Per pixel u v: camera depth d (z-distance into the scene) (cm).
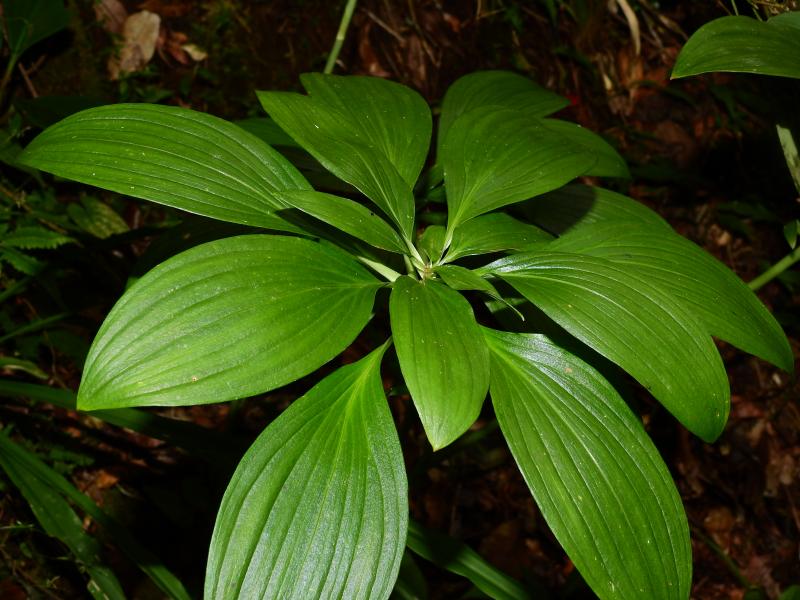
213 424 103
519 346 56
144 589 89
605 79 146
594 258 55
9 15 98
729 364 138
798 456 132
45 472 77
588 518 51
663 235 60
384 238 55
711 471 127
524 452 52
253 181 57
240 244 52
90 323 100
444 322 50
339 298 53
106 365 48
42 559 88
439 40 133
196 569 91
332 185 74
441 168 72
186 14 115
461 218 59
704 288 57
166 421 75
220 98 117
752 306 58
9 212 94
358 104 65
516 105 75
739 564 121
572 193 73
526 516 113
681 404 51
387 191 58
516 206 72
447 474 112
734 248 145
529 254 56
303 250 54
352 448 52
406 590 76
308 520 50
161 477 97
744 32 53
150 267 72
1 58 104
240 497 50
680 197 144
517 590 71
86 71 109
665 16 146
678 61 52
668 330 52
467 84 76
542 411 53
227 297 50
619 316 52
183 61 115
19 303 99
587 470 52
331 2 123
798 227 75
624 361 51
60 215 100
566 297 53
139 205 109
